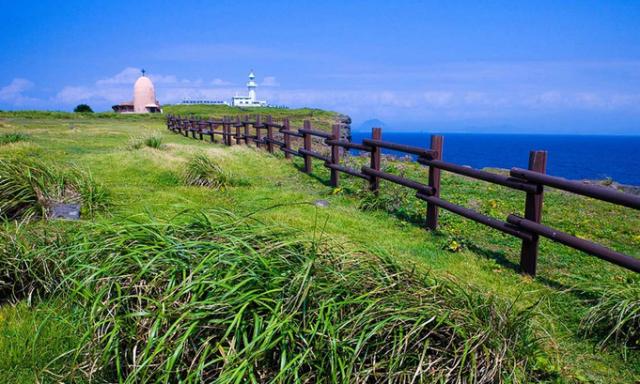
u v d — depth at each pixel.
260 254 2.71
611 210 7.10
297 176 8.95
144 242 2.96
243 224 3.26
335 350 2.13
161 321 2.25
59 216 5.04
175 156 9.52
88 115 40.75
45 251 3.41
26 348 2.67
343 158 11.27
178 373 2.13
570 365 2.77
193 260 2.68
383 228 5.43
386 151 24.66
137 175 7.85
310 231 4.96
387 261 2.96
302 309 2.37
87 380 2.31
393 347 2.19
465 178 9.65
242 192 7.21
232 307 2.33
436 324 2.34
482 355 2.27
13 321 2.99
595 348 2.97
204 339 2.26
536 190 4.03
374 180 6.72
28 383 2.43
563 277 4.11
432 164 5.29
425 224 5.54
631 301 3.11
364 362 2.22
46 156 9.46
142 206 5.85
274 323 2.18
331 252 2.94
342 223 5.52
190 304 2.25
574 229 5.82
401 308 2.38
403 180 5.95
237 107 71.12
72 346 2.62
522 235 4.12
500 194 7.84
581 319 3.24
